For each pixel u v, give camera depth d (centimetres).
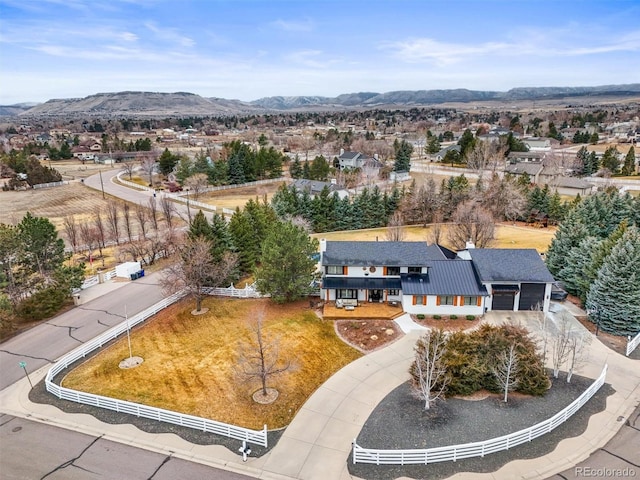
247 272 4659
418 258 3722
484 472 1916
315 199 6706
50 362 2867
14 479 1864
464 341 2597
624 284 3134
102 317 3559
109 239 6284
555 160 9788
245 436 2119
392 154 13512
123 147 17050
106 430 2197
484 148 10112
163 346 3064
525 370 2464
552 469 1927
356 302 3631
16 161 12075
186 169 10031
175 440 2127
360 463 1977
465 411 2342
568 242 4216
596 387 2467
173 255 4931
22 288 3784
